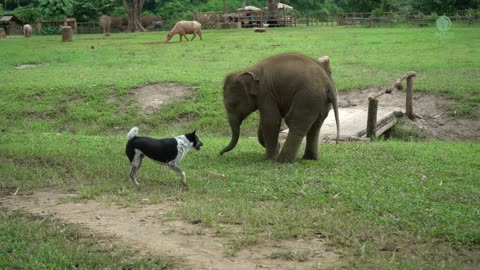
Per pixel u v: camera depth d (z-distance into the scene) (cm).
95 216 793
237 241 682
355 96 1931
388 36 3903
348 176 961
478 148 1252
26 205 852
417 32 4253
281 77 1070
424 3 5831
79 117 1781
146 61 2722
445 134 1644
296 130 1063
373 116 1452
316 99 1051
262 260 638
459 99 1798
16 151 1195
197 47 3412
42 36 5734
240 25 6075
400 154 1143
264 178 952
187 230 730
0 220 771
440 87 1883
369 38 3769
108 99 1895
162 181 956
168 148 894
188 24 4072
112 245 682
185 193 880
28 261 629
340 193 855
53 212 813
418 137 1611
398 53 2836
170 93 1922
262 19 6053
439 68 2298
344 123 1543
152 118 1756
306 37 3978
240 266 623
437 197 837
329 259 636
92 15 6838
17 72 2436
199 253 660
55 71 2419
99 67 2522
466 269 606
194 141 916
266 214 765
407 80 1688
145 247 680
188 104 1823
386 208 780
